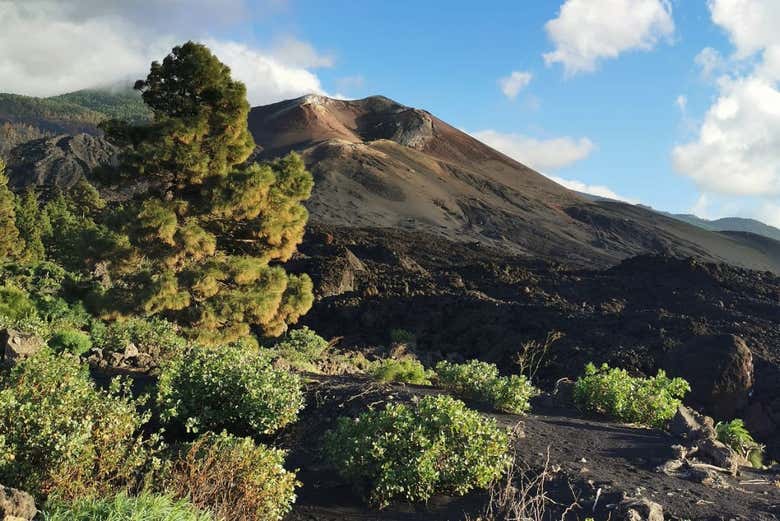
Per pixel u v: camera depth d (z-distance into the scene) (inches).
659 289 1984.5
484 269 2326.5
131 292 723.4
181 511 186.7
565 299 1969.7
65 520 171.2
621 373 498.9
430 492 284.2
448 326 1644.9
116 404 249.0
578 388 501.0
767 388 1014.4
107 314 707.4
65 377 286.4
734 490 293.3
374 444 283.0
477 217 6407.5
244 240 807.7
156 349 646.5
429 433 295.7
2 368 434.3
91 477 214.4
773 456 872.3
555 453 335.9
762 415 961.5
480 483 285.7
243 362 431.5
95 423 233.9
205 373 402.6
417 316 1701.5
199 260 757.3
